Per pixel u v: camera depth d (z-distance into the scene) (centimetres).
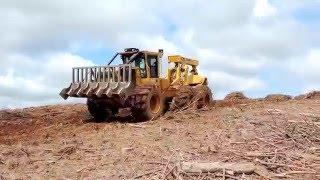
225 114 1229
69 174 721
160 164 760
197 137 953
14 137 1088
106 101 1318
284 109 1309
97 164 772
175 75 1490
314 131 945
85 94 1276
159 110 1318
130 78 1238
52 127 1245
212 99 1605
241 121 1086
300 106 1407
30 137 1070
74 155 837
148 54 1366
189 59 1588
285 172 718
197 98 1473
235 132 977
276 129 975
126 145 903
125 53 1373
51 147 902
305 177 698
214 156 797
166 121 1198
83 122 1355
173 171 712
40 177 707
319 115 1117
